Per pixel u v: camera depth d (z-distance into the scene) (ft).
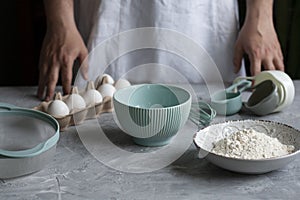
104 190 2.46
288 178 2.56
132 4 4.01
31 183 2.52
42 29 5.91
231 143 2.64
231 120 3.11
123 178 2.57
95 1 4.08
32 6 5.80
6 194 2.43
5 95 3.68
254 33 3.86
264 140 2.65
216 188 2.47
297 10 4.93
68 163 2.71
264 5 3.91
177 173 2.61
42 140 2.73
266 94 3.30
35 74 6.00
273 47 3.89
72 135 3.03
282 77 3.33
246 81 3.58
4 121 2.88
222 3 4.09
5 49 5.86
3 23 5.76
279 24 5.02
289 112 3.36
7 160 2.46
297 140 2.77
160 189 2.47
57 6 3.82
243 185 2.50
